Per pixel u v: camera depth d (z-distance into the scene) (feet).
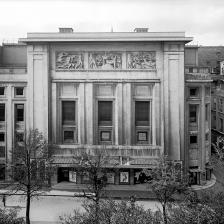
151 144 229.45
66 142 231.09
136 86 228.02
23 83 228.22
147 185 217.15
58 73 225.97
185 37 217.77
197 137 233.55
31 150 198.59
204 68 235.81
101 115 230.48
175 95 223.51
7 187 219.41
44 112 225.15
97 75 225.15
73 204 201.05
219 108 314.96
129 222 107.34
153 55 224.33
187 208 115.14
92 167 190.60
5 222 119.34
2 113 232.53
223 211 107.55
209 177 240.12
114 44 223.51
